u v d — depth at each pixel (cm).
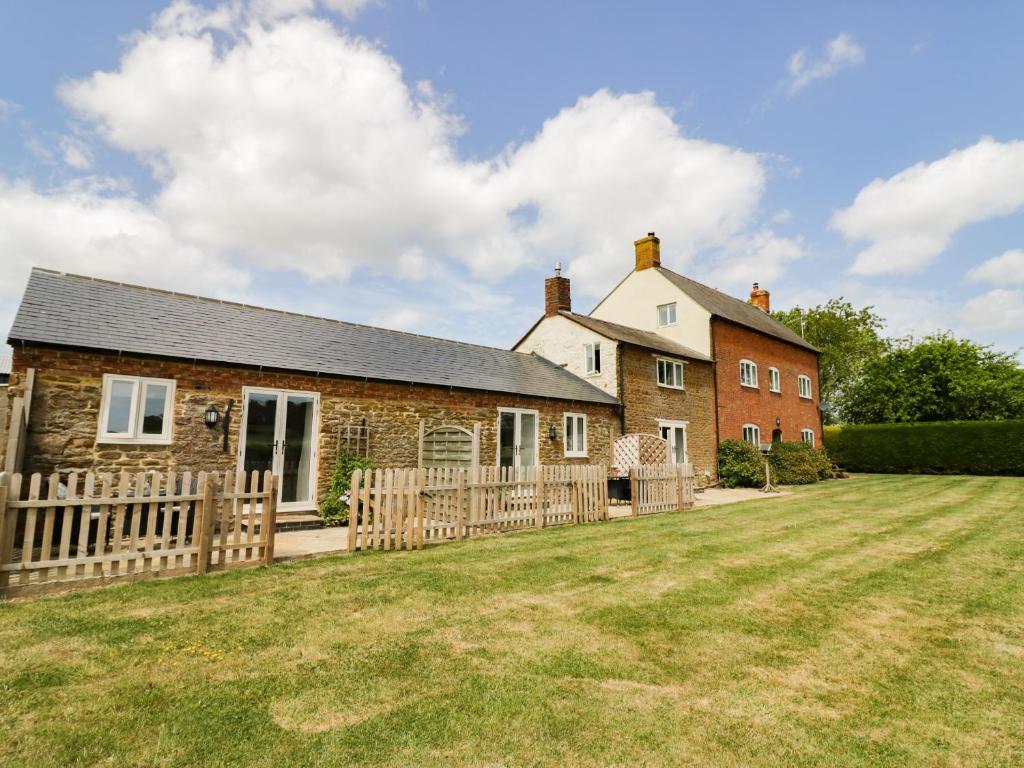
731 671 361
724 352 2308
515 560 689
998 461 2438
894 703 319
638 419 1880
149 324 991
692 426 2097
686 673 356
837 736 281
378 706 303
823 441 3014
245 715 290
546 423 1564
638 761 255
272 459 1033
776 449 2275
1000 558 721
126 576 549
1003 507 1288
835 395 4438
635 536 883
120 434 874
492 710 300
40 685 319
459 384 1325
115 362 880
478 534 891
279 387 1049
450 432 1305
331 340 1280
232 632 414
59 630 407
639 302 2477
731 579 601
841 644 412
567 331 2045
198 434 949
